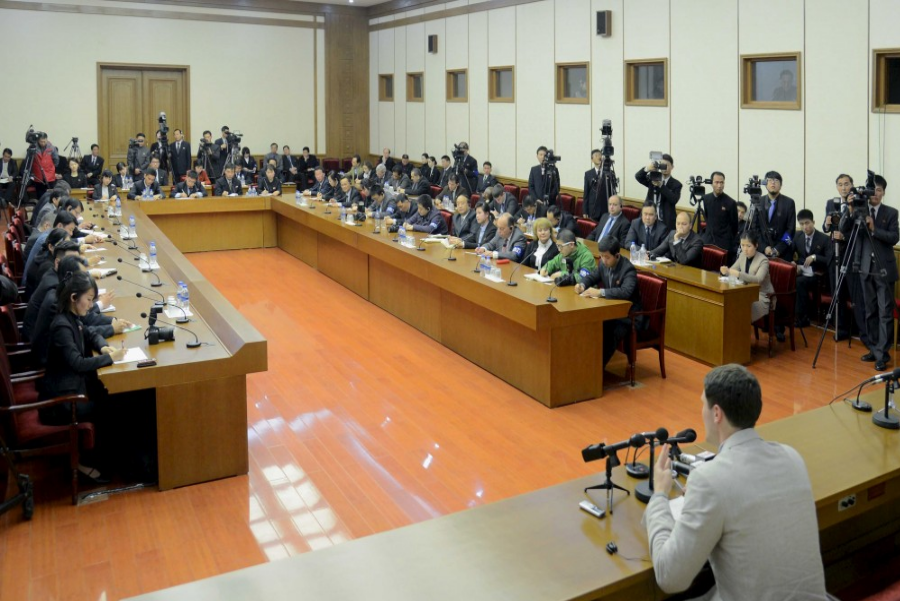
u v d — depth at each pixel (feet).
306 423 19.22
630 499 10.00
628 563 8.62
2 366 14.29
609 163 33.45
